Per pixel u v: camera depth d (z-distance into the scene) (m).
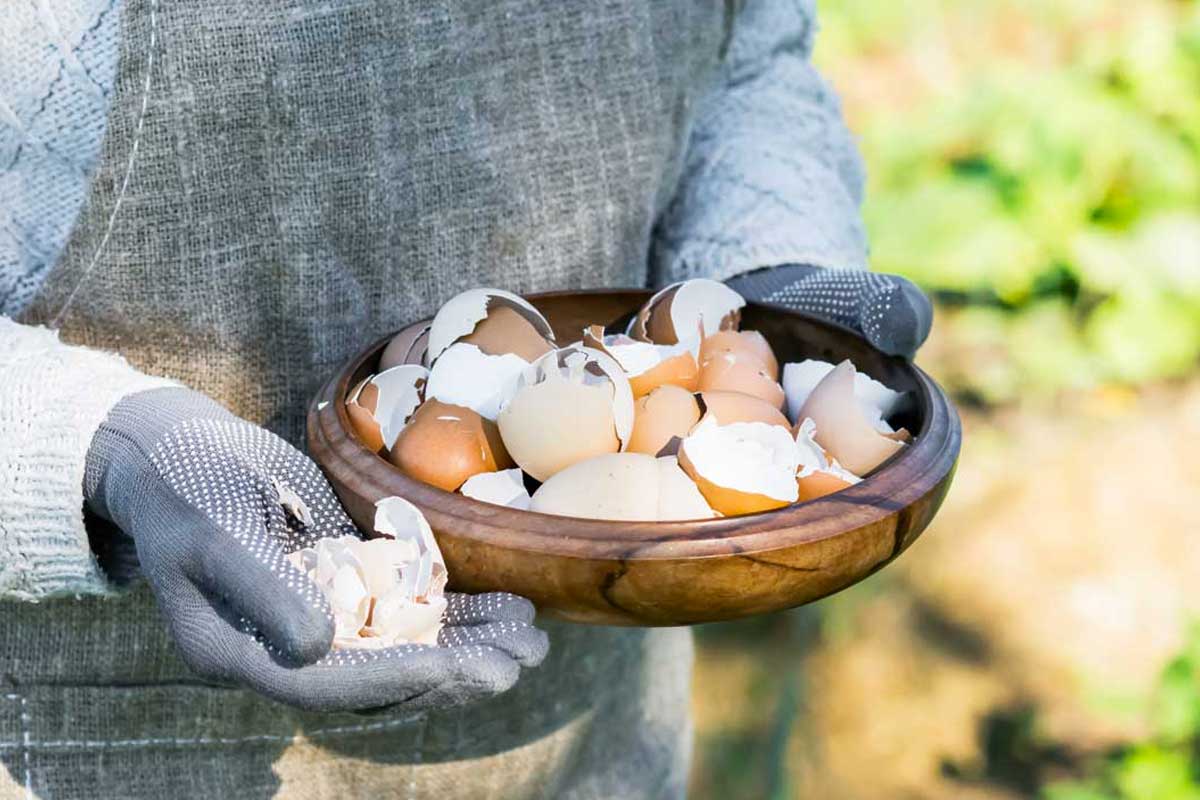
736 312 0.98
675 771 1.21
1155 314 2.56
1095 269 2.56
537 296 0.98
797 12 1.17
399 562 0.80
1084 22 2.91
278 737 1.02
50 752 0.99
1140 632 2.18
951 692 2.10
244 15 0.92
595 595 0.80
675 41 1.03
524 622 0.80
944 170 2.69
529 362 0.91
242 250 0.96
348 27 0.94
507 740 1.07
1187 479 2.41
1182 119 2.65
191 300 0.95
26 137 0.92
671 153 1.07
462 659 0.77
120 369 0.89
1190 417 2.51
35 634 0.98
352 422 0.88
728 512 0.85
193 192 0.94
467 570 0.81
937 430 0.87
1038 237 2.59
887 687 2.10
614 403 0.87
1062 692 2.10
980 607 2.22
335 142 0.96
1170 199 2.60
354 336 0.99
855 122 2.83
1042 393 2.56
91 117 0.92
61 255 0.93
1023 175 2.62
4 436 0.85
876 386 0.92
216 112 0.93
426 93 0.97
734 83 1.15
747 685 2.02
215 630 0.79
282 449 0.85
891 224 2.63
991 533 2.33
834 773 2.00
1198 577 2.26
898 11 2.98
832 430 0.89
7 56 0.91
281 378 0.99
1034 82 2.73
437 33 0.96
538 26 0.99
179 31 0.91
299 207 0.96
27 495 0.85
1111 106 2.66
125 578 0.90
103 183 0.92
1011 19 2.95
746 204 1.08
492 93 0.98
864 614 2.18
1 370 0.86
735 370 0.93
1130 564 2.27
